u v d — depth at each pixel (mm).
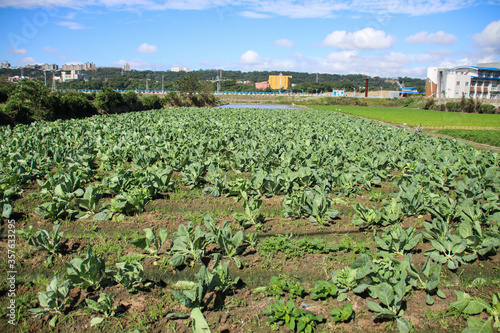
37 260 6258
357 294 5371
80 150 13719
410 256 5441
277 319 4777
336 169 12414
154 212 8719
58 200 8391
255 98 109500
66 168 12758
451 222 8500
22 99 29203
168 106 66812
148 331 4598
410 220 8547
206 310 5043
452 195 10984
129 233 7438
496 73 90312
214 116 36656
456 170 12547
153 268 6121
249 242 6852
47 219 8055
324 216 8305
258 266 6227
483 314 5062
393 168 14594
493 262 6668
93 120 27172
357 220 7723
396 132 24109
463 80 86188
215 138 18266
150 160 12578
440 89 91062
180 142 16438
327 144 16984
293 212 8312
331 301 5234
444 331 4719
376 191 10906
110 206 8242
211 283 4969
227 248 6410
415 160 14367
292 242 7020
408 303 5227
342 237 7457
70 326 4680
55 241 6320
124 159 14148
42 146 14148
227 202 9539
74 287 5480
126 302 5160
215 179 9922
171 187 10164
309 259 6449
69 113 35438
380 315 4734
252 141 16328
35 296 5223
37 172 11117
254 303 5195
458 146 18484
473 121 44719
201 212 8766
